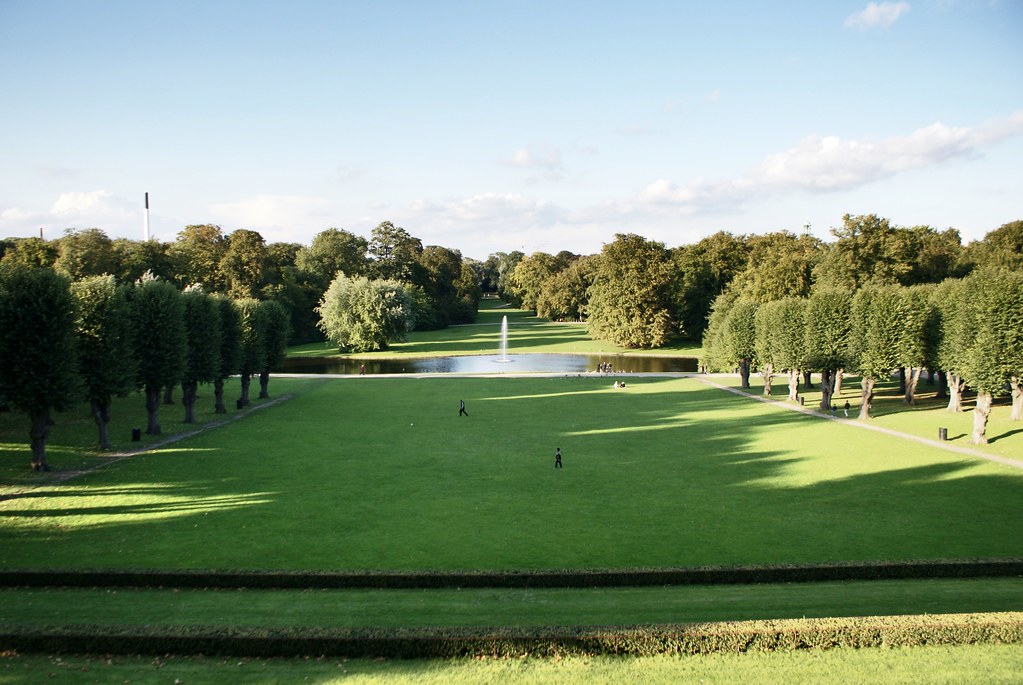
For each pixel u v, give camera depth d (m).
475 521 27.50
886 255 79.56
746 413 57.81
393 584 20.28
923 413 54.88
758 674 13.89
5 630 15.10
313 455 40.34
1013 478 34.12
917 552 23.78
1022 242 89.56
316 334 145.12
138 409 60.00
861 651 14.82
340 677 13.97
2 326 33.97
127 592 19.59
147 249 99.62
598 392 72.44
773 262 95.44
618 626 15.38
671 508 29.53
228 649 14.87
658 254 127.94
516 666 14.38
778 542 24.94
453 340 140.00
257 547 24.02
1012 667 14.05
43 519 27.31
